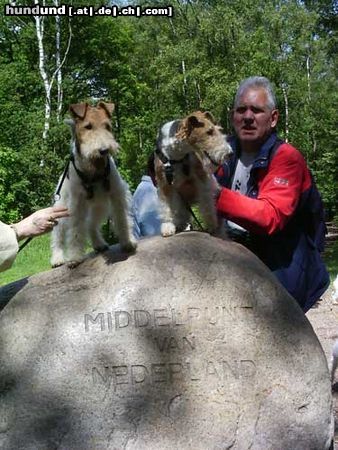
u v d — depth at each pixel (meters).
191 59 29.72
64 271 3.65
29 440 3.28
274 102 4.10
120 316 3.42
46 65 28.48
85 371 3.36
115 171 3.52
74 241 3.60
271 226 3.75
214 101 27.06
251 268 3.62
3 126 23.80
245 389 3.40
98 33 31.33
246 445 3.34
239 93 4.10
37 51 30.91
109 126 3.44
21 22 29.80
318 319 8.96
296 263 3.98
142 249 3.63
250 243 4.12
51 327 3.44
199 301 3.47
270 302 3.57
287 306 3.61
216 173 4.20
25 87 28.83
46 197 22.41
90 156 3.29
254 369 3.43
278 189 3.82
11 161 21.88
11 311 3.53
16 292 3.62
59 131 23.50
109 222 3.87
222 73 28.45
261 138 4.04
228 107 27.00
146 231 5.34
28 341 3.43
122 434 3.30
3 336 3.46
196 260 3.56
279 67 31.30
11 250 3.37
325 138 31.06
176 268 3.52
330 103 33.06
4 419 3.32
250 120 4.00
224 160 3.66
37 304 3.52
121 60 32.72
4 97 24.73
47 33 30.02
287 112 32.16
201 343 3.42
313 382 3.51
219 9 30.61
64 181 3.54
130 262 3.56
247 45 30.33
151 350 3.39
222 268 3.56
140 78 34.97
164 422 3.32
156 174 3.80
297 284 3.96
